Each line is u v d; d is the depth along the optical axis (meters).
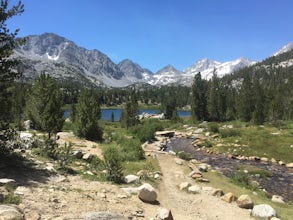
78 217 9.20
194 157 36.91
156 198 14.77
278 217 13.85
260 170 28.70
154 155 27.84
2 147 15.00
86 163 19.23
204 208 14.47
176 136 57.56
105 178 16.03
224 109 83.81
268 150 39.81
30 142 20.03
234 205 15.49
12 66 14.37
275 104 68.56
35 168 14.75
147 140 43.38
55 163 16.89
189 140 52.06
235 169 29.91
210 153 40.47
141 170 20.06
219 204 15.32
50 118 21.19
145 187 13.77
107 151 22.34
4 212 7.79
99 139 33.25
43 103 30.30
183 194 16.66
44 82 30.42
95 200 11.78
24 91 59.00
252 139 45.72
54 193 11.40
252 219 13.45
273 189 23.23
